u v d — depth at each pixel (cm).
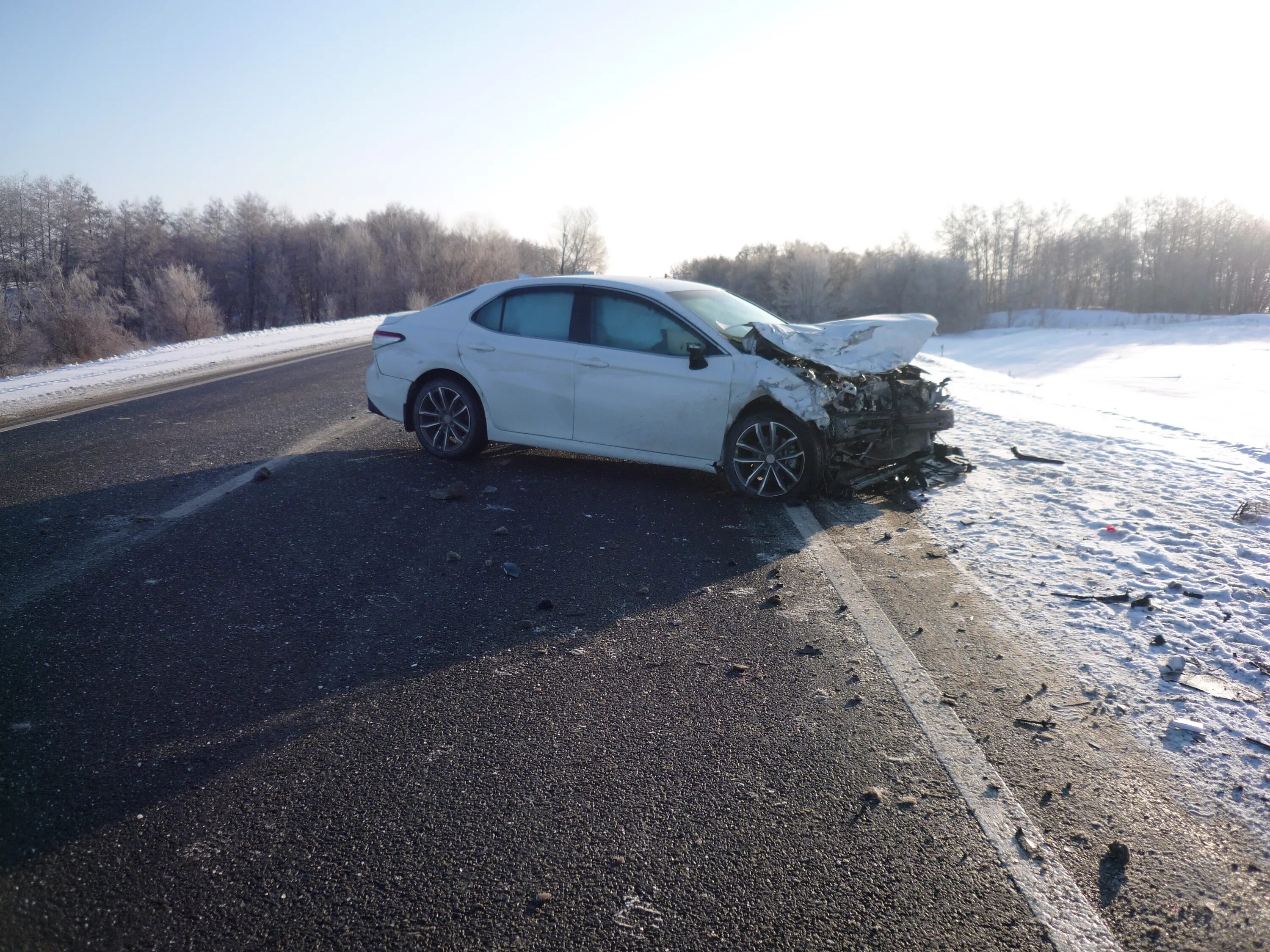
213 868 222
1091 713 305
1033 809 249
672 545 498
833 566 462
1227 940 199
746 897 212
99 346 3416
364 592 420
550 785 260
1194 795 257
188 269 4300
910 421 623
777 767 270
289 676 330
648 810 247
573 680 329
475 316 695
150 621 381
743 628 379
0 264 5747
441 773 265
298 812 246
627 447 638
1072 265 9569
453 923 203
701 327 611
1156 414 1039
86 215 6550
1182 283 8794
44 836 234
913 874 221
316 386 1224
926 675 334
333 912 207
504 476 665
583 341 646
